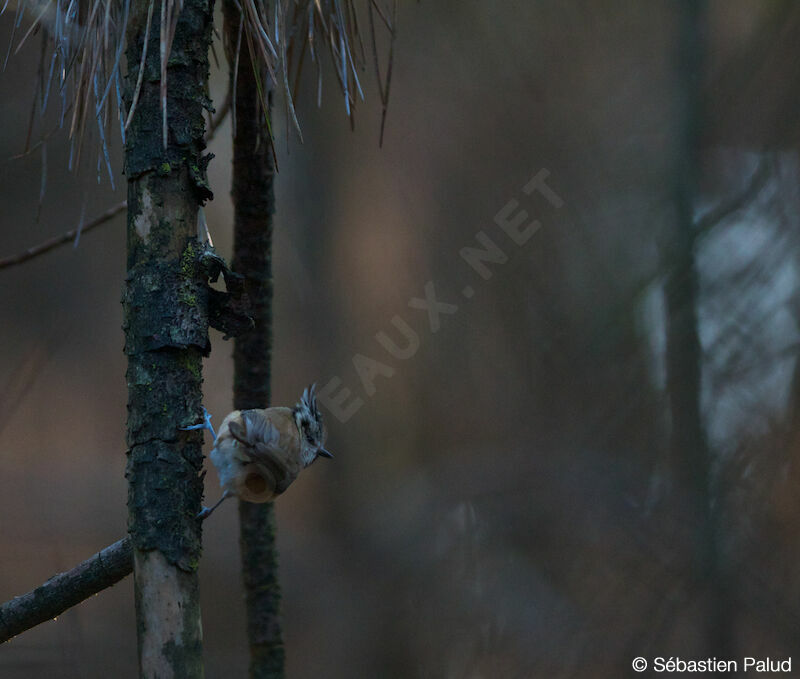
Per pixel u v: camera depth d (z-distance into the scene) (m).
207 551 17.47
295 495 17.61
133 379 3.78
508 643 11.48
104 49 4.43
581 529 11.23
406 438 15.93
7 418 9.86
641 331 11.84
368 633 14.34
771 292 9.98
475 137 14.28
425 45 14.95
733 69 11.30
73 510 17.56
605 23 13.40
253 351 5.60
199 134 3.95
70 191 18.38
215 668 14.67
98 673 12.74
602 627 10.50
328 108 16.61
